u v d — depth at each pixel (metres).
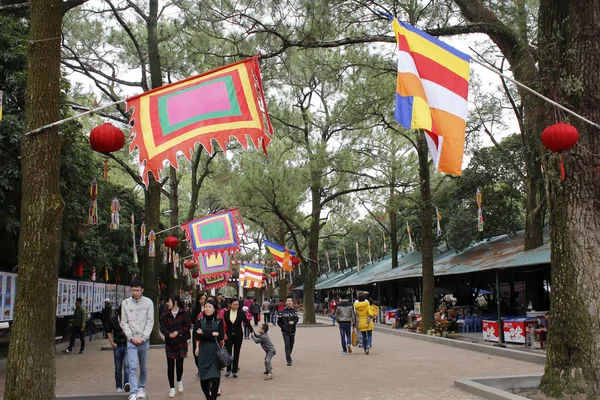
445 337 18.69
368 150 26.06
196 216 39.22
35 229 6.68
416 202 22.11
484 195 24.23
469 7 10.60
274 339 21.36
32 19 7.23
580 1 8.30
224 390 9.65
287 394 9.13
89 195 15.87
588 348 7.80
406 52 7.18
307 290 31.03
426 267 20.61
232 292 64.44
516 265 14.84
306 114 27.59
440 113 7.12
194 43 16.73
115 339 9.59
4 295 12.55
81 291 20.27
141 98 7.13
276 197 26.11
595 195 8.19
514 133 22.78
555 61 8.46
